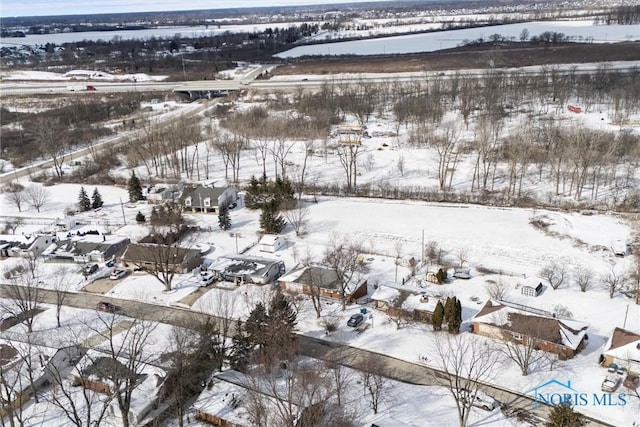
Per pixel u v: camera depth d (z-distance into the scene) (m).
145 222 103.00
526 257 82.88
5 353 61.09
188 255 83.81
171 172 131.38
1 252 92.12
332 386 55.28
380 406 53.47
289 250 88.56
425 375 58.31
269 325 59.94
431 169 123.31
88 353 61.56
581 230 90.12
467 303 71.31
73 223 102.69
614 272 76.81
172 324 68.81
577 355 59.94
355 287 73.06
